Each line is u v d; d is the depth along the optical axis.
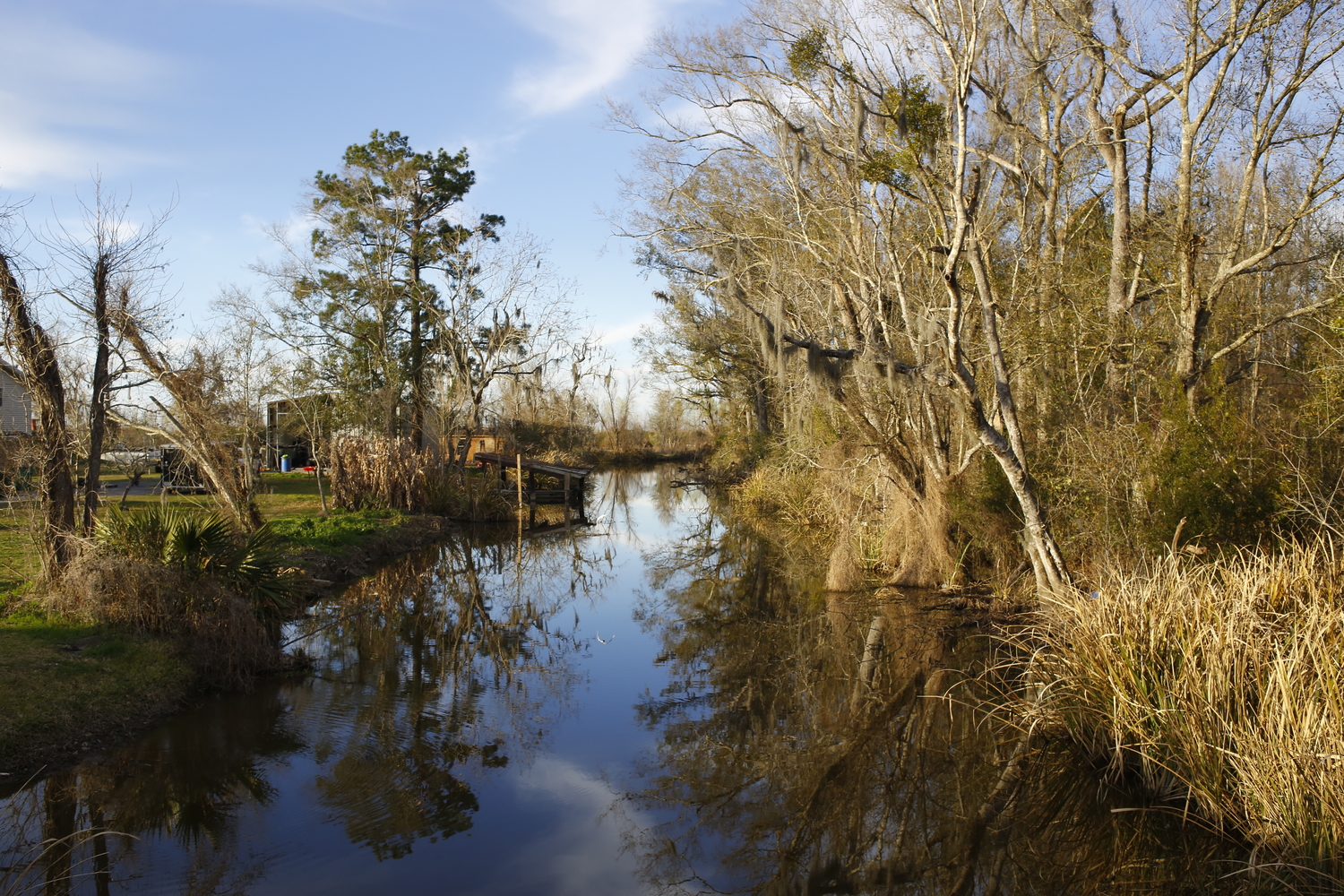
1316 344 12.12
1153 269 12.76
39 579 9.63
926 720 8.58
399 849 5.90
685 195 15.21
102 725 7.31
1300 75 10.69
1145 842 5.88
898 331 13.86
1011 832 6.32
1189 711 5.83
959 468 13.12
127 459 19.00
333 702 8.88
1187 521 9.15
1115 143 12.53
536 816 6.49
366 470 23.20
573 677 10.20
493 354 30.89
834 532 19.62
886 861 5.98
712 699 9.40
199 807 6.45
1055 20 12.24
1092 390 12.77
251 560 9.91
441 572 17.73
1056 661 7.70
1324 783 4.75
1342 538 7.41
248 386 18.86
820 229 14.18
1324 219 14.38
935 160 10.58
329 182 30.14
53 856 5.67
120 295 10.45
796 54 11.51
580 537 24.36
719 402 41.94
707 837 6.27
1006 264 14.57
